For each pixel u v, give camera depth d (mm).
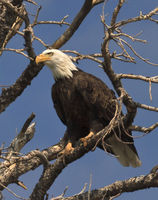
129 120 12070
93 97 15617
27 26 14016
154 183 12531
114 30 11789
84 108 15820
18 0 14695
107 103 15789
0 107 15625
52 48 16547
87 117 15891
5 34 14930
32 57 15031
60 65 16156
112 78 12008
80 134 16406
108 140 16016
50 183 13391
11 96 15570
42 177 13445
